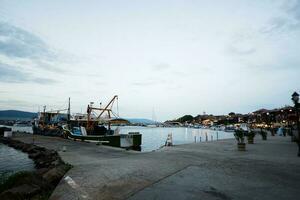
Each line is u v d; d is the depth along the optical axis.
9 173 14.98
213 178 8.45
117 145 33.72
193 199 6.16
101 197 6.34
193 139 65.94
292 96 16.19
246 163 11.77
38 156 22.64
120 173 9.27
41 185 7.88
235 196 6.40
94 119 39.62
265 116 102.75
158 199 6.15
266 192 6.76
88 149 22.19
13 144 36.94
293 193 6.67
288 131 45.53
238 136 18.53
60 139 40.72
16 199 6.66
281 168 10.42
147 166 10.85
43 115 68.19
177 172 9.48
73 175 8.97
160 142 57.88
